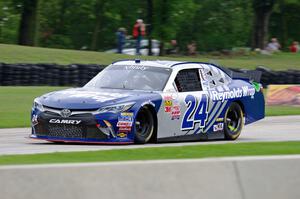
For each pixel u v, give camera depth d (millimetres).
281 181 16156
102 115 23656
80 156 18938
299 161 16406
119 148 21609
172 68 26703
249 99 29328
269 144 23188
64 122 23906
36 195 13953
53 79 57406
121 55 78062
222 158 15914
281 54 103562
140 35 81500
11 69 55625
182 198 15133
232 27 130625
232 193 15609
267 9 109438
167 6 93812
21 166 14023
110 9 122375
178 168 15258
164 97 25359
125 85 26141
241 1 131375
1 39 123500
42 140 26844
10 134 29641
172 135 25750
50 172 14148
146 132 24891
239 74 29719
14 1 91438
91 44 132125
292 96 47344
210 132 27438
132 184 14773
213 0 129625
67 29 131625
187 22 128000
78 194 14266
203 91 27172
